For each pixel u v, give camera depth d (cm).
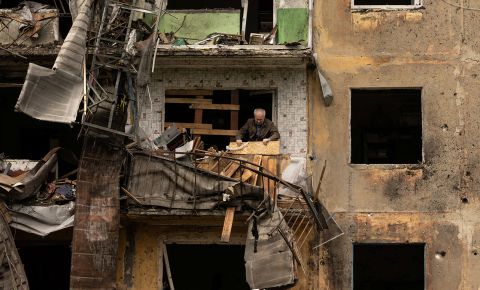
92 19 2155
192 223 2231
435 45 2284
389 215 2219
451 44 2283
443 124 2253
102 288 2055
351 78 2281
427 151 2244
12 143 2670
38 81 2016
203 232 2239
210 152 2169
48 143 2716
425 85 2267
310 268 2198
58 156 2216
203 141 2478
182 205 2122
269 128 2245
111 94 2145
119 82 2120
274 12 2303
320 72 2284
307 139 2262
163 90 2314
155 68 2319
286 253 2008
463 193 2220
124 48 2117
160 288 2223
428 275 2194
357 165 2242
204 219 2198
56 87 2041
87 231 2072
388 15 2302
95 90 2089
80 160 2105
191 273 2934
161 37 2277
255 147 2208
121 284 2227
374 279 2948
